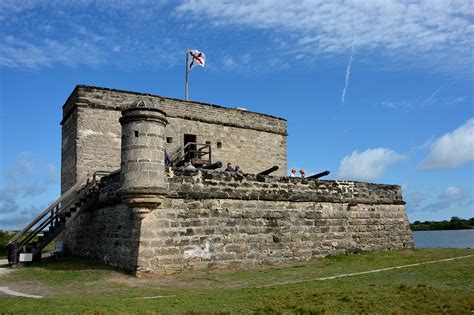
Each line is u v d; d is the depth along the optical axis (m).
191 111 25.91
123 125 15.56
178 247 15.72
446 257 19.73
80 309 9.31
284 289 11.88
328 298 10.45
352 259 19.50
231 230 17.22
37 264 18.58
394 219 24.05
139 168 15.05
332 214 20.95
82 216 21.72
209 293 11.48
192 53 28.44
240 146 27.78
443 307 9.57
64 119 24.75
